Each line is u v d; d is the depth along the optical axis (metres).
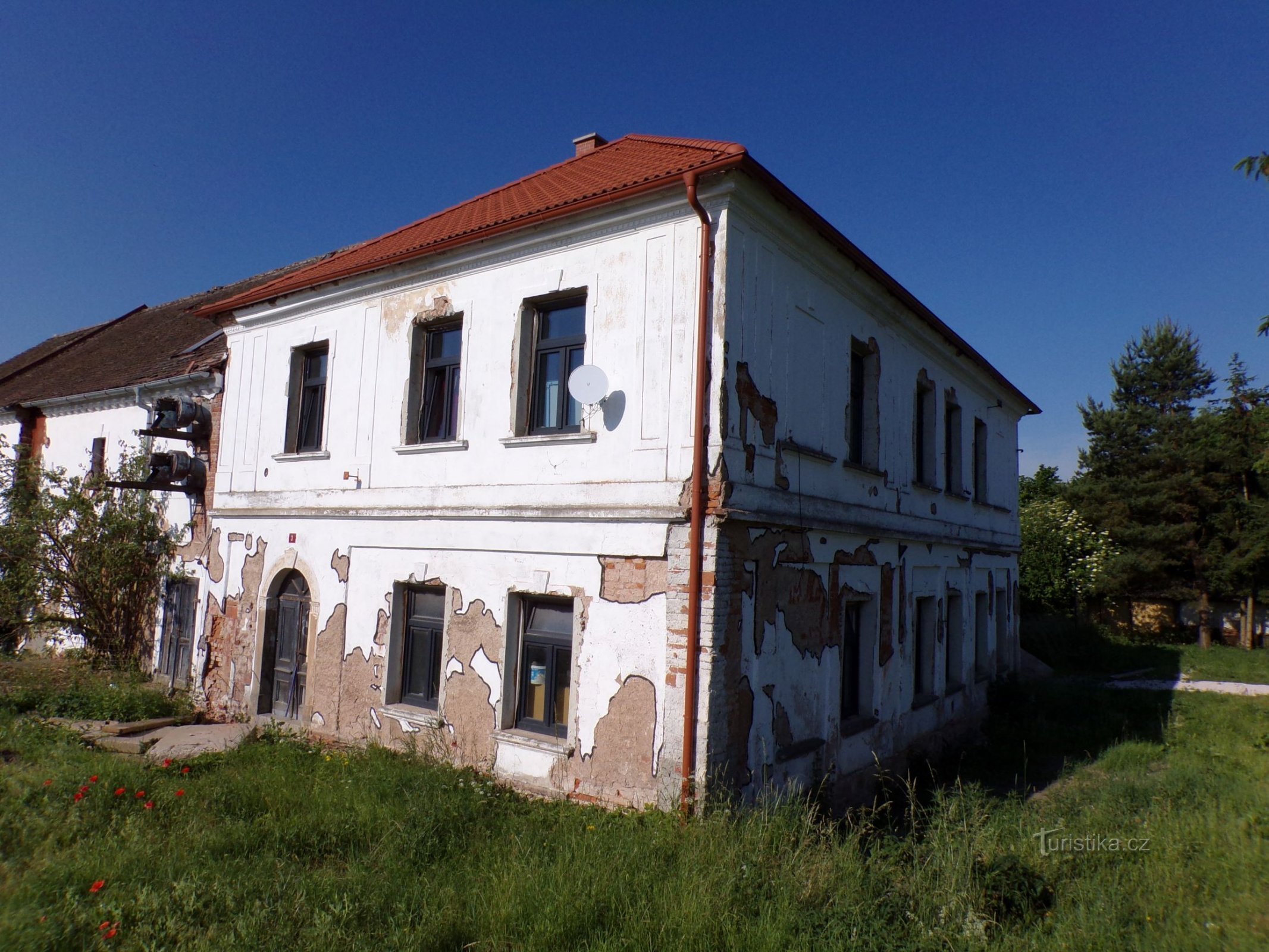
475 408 9.25
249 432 12.25
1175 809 8.04
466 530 9.07
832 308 9.55
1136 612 30.78
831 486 9.24
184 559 13.84
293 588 11.48
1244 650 26.14
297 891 5.25
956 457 14.12
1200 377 29.92
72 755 8.46
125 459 14.99
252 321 12.42
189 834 6.22
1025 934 5.20
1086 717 14.47
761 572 7.72
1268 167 7.60
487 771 8.41
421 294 10.08
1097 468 30.00
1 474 15.73
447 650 9.06
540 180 11.54
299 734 10.28
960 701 13.26
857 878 5.54
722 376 7.29
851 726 9.41
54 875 5.23
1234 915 5.40
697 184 7.45
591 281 8.36
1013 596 17.42
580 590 7.94
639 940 4.66
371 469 10.29
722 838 6.09
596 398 7.83
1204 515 28.20
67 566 14.44
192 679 12.49
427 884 5.45
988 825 7.24
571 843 6.06
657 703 7.21
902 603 11.09
